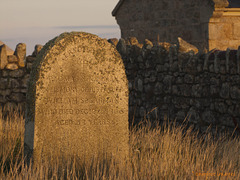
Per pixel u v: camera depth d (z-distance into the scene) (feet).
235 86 22.36
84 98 16.58
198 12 49.29
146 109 29.89
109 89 17.11
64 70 16.03
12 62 34.04
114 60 17.13
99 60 16.80
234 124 22.45
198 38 49.60
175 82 27.22
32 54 35.22
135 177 14.83
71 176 15.23
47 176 14.37
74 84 16.31
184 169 15.89
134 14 57.06
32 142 15.52
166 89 27.99
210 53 24.76
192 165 16.31
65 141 16.17
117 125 17.35
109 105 17.15
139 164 16.74
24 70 34.42
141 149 19.08
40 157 15.60
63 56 15.97
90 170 16.01
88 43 16.51
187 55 26.32
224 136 22.27
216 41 47.88
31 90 15.64
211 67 24.18
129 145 19.52
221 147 19.57
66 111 16.17
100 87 16.90
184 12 51.03
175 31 52.26
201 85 25.00
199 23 49.32
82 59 16.42
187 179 15.08
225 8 46.78
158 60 28.68
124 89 17.46
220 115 23.52
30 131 15.67
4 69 33.65
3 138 19.12
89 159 16.70
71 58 16.16
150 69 29.48
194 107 25.55
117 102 17.33
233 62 22.50
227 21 48.01
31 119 15.61
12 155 16.60
